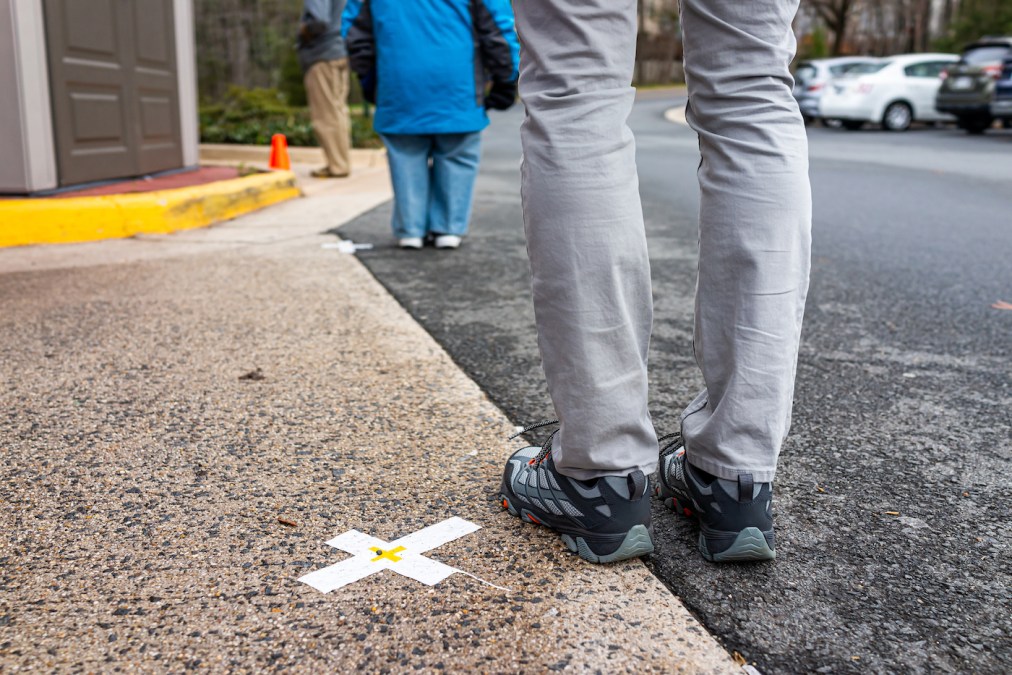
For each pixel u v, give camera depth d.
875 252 4.24
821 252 4.23
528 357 2.47
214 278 3.41
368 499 1.59
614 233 1.25
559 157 1.23
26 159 4.46
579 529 1.37
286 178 6.05
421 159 4.10
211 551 1.40
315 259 3.86
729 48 1.25
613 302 1.27
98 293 3.14
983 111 13.39
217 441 1.85
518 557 1.40
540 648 1.17
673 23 41.75
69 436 1.86
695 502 1.39
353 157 9.14
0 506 1.54
